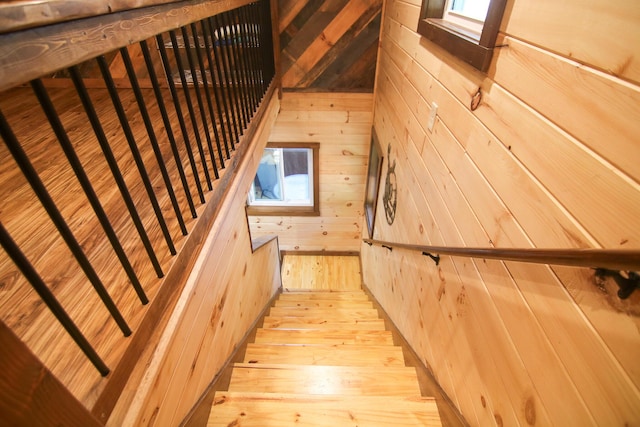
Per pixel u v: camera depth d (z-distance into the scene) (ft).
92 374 2.56
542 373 2.61
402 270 7.54
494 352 3.38
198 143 4.15
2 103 7.95
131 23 2.44
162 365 3.20
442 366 4.94
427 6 5.39
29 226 3.98
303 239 15.84
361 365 6.66
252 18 7.07
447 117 4.52
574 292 2.23
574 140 2.22
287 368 5.91
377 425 4.56
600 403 2.05
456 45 3.96
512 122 2.95
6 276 3.30
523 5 2.76
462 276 4.11
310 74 10.94
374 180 11.32
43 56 1.67
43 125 6.73
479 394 3.75
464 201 3.98
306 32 10.25
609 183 1.95
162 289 3.37
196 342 4.21
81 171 2.28
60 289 3.23
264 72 8.79
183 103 8.44
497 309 3.28
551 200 2.44
